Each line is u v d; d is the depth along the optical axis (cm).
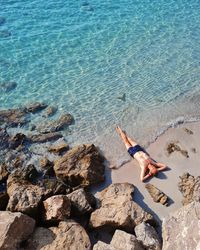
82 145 1706
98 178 1590
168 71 2275
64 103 2053
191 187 1520
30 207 1359
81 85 2178
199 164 1664
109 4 3164
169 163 1673
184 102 2041
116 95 2094
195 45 2528
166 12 2991
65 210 1355
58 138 1842
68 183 1590
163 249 1239
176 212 1324
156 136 1833
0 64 2377
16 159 1722
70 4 3173
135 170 1656
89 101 2059
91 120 1939
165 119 1933
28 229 1279
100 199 1505
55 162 1650
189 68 2298
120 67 2322
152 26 2784
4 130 1872
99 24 2836
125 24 2823
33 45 2581
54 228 1323
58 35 2700
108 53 2472
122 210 1377
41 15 2986
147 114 1967
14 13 3017
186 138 1816
